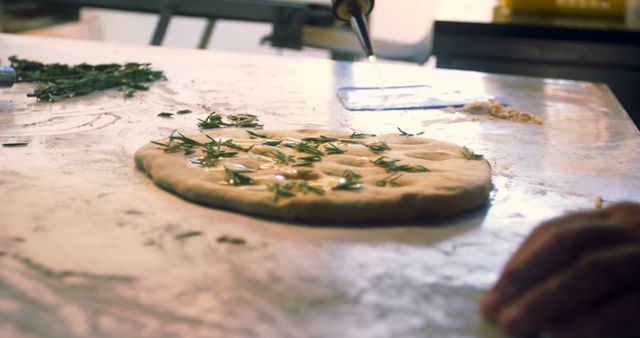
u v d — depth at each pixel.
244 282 0.63
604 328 0.49
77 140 0.87
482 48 1.39
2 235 0.68
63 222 0.70
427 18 1.48
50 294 0.60
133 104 0.99
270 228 0.70
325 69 1.18
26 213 0.71
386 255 0.66
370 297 0.61
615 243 0.52
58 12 1.73
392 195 0.71
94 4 1.68
